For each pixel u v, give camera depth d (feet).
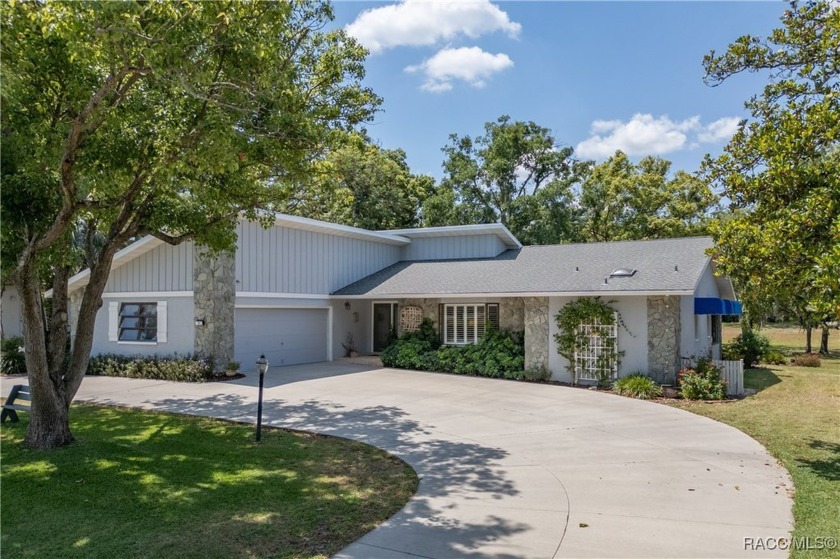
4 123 20.81
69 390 28.78
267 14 22.63
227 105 23.68
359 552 16.15
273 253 61.16
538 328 55.72
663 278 49.85
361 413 37.93
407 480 23.30
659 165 115.55
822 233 22.82
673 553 16.15
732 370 47.47
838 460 26.63
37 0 20.39
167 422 34.42
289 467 24.95
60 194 24.38
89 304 29.53
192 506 19.86
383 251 79.51
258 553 16.06
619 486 22.65
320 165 32.40
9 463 24.82
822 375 63.16
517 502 20.66
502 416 37.45
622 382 47.60
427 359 61.98
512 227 114.42
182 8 20.13
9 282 25.17
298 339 65.87
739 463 26.14
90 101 22.02
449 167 122.31
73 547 16.43
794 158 24.95
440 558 15.76
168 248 57.41
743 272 26.22
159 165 23.99
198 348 54.44
